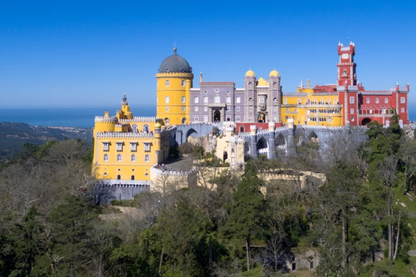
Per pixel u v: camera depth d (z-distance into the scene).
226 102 166.62
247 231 76.94
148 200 101.50
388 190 92.38
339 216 92.12
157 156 127.50
